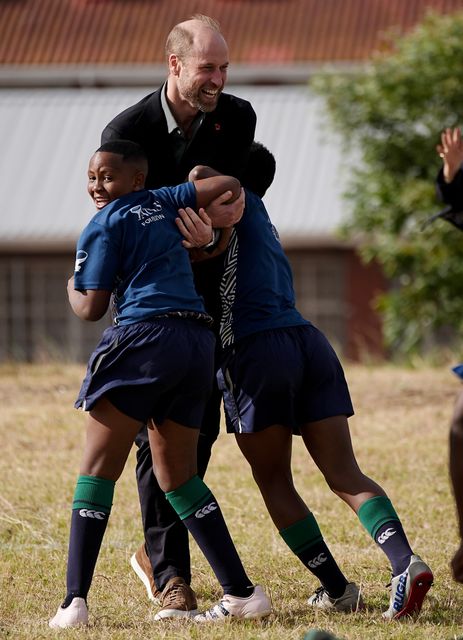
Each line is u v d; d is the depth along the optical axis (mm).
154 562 17797
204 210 16672
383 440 30656
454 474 15141
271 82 85938
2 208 73250
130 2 99438
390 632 15586
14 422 33438
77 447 30656
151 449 16719
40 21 97812
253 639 15367
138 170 16641
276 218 70250
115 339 16203
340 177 64750
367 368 47250
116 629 16109
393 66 57875
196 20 17531
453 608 17016
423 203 54281
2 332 74438
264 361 16766
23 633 15797
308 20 95812
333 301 72125
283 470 17375
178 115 17844
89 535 16219
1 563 20078
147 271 16328
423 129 58312
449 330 65062
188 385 16375
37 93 84000
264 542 21266
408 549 16000
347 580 17453
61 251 73812
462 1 96500
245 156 18453
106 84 88250
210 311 17734
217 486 25750
